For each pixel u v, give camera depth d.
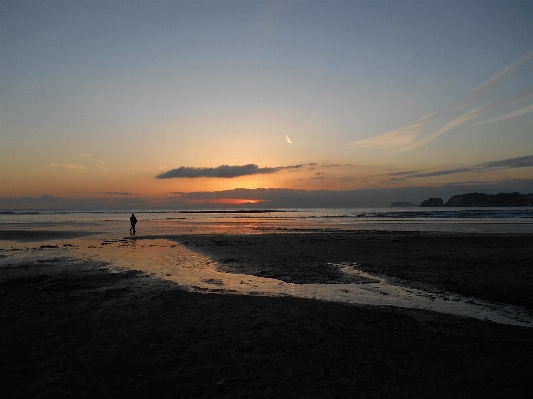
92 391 4.90
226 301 9.73
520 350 6.41
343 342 6.71
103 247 24.27
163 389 4.96
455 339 6.95
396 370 5.55
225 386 5.03
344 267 15.88
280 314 8.49
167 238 30.89
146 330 7.34
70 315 8.40
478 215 82.19
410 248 22.08
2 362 5.84
